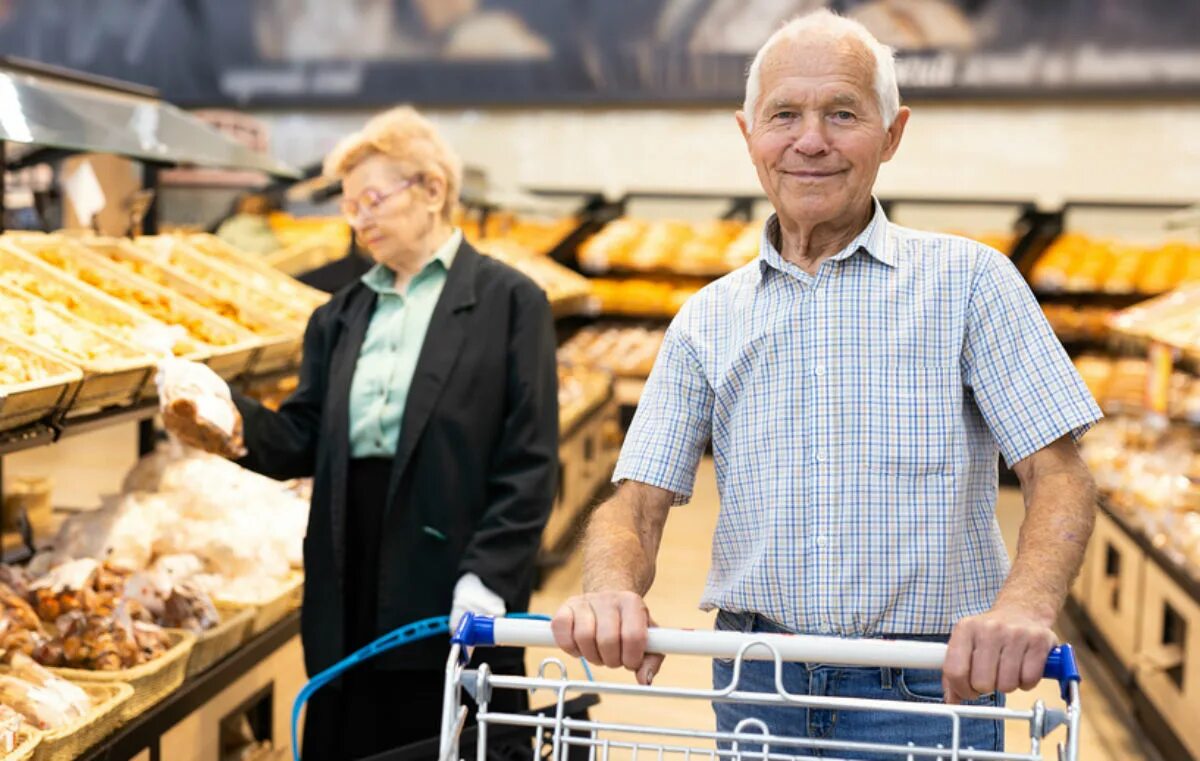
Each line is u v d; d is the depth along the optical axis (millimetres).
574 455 5934
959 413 1460
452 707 1191
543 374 2402
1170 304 5359
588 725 1182
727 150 10156
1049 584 1249
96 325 2961
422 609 2303
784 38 1479
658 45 10055
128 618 2332
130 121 3553
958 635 1153
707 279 9219
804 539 1472
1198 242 8500
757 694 1174
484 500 2357
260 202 8469
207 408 2270
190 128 3799
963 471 1454
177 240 4191
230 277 4020
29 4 10875
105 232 3930
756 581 1498
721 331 1588
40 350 2449
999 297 1465
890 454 1451
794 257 1539
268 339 3371
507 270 2447
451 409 2318
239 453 2346
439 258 2398
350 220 2383
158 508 2924
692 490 1615
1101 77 9188
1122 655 4250
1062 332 8344
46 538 2955
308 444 2502
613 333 9156
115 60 10867
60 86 3584
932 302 1478
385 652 2293
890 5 9484
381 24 10500
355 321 2447
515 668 2367
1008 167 9523
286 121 10805
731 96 9969
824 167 1444
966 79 9406
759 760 1210
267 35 10680
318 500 2373
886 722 1455
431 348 2342
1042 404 1413
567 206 9172
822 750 1483
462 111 10531
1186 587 3486
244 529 2973
